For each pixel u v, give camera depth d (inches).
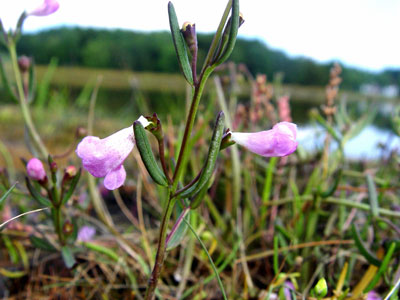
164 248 3.3
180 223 3.6
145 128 2.9
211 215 6.9
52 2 5.2
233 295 4.8
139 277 5.3
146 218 7.3
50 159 4.2
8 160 8.2
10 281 5.3
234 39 2.9
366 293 4.2
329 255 5.2
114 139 2.8
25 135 5.8
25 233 5.8
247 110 7.2
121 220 7.2
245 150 6.7
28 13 5.4
